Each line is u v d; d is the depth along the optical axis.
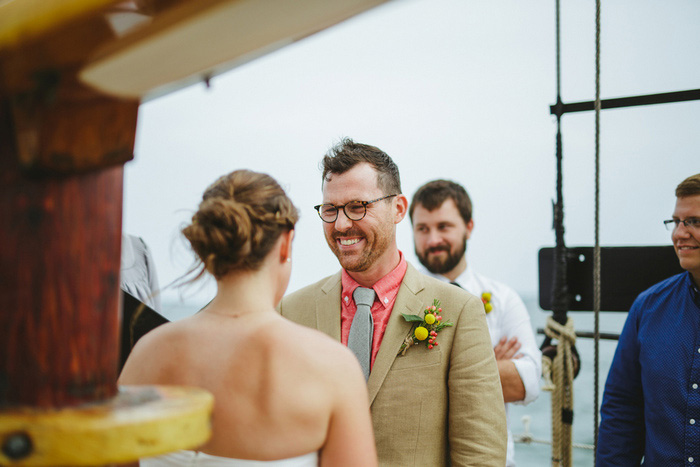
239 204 1.32
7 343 0.75
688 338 2.35
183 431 0.75
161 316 1.88
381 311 2.22
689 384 2.32
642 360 2.46
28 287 0.75
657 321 2.46
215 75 0.74
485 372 2.10
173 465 1.32
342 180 2.16
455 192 3.40
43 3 0.65
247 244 1.31
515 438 3.15
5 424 0.69
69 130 0.72
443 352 2.12
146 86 0.72
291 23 0.64
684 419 2.31
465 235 3.42
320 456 1.33
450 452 2.12
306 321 2.33
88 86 0.70
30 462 0.68
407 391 2.09
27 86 0.69
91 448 0.69
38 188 0.74
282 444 1.25
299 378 1.27
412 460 2.04
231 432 1.26
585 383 14.33
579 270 2.97
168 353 1.35
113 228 0.81
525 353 2.97
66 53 0.66
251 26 0.63
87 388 0.78
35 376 0.75
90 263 0.78
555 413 2.75
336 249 2.21
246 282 1.36
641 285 2.90
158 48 0.65
